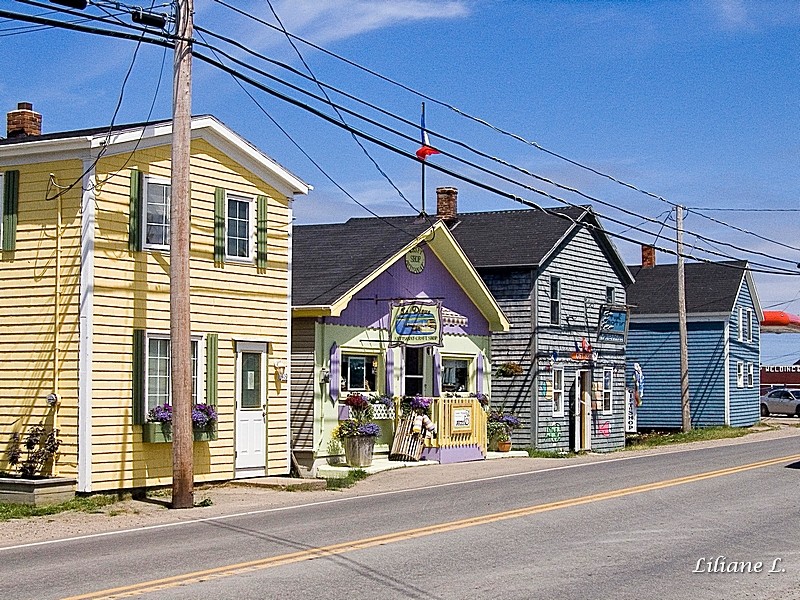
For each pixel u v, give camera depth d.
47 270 19.16
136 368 19.44
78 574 10.98
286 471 22.34
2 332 19.47
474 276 29.20
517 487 19.44
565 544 12.77
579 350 34.53
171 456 19.98
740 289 49.03
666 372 47.81
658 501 16.88
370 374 26.42
